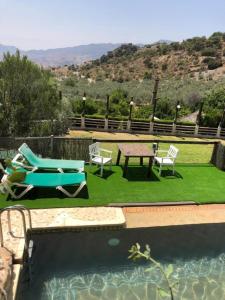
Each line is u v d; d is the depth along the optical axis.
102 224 6.66
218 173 10.52
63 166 8.88
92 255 6.00
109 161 9.74
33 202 7.41
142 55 100.94
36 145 10.02
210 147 15.96
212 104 31.97
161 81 64.44
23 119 11.67
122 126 23.02
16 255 5.27
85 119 22.27
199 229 7.02
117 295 5.15
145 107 33.44
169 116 32.72
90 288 5.25
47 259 5.82
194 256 6.18
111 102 35.25
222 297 5.25
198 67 83.81
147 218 7.25
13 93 11.48
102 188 8.53
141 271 5.72
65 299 4.99
